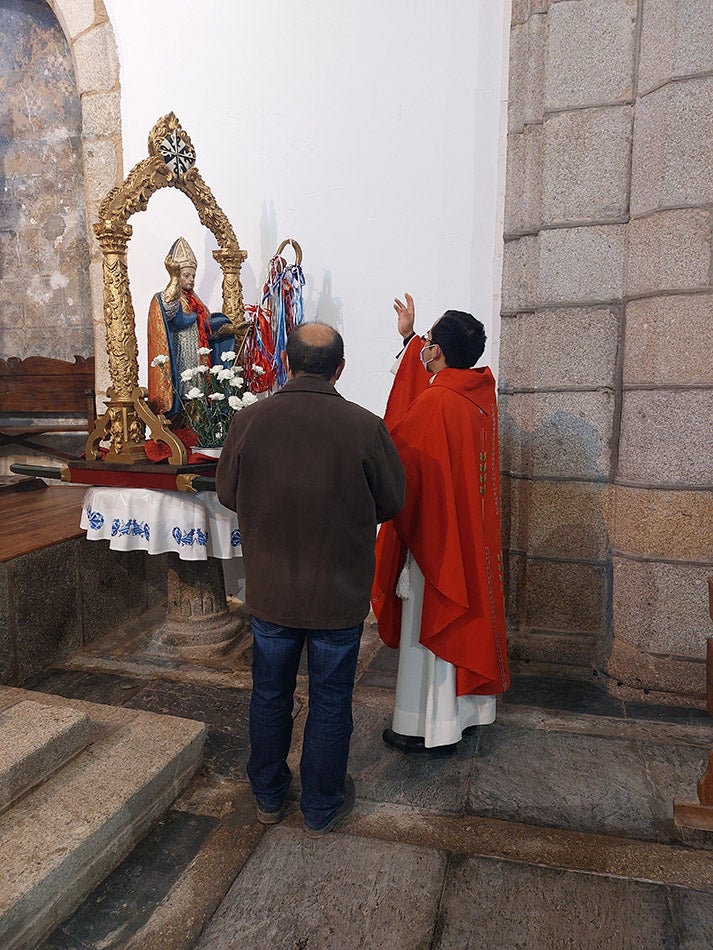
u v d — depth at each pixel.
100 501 3.41
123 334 3.31
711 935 1.87
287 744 2.27
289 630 2.13
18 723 2.39
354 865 2.12
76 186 5.74
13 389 6.07
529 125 3.35
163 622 4.12
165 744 2.51
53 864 1.90
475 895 2.01
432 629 2.49
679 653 3.18
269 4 3.97
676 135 2.87
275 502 2.05
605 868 2.12
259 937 1.86
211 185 4.24
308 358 2.12
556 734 2.88
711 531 3.06
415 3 3.73
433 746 2.61
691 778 2.57
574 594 3.49
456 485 2.50
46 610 3.49
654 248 2.99
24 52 5.60
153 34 4.21
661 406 3.05
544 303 3.34
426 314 3.96
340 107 3.94
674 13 2.81
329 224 4.06
